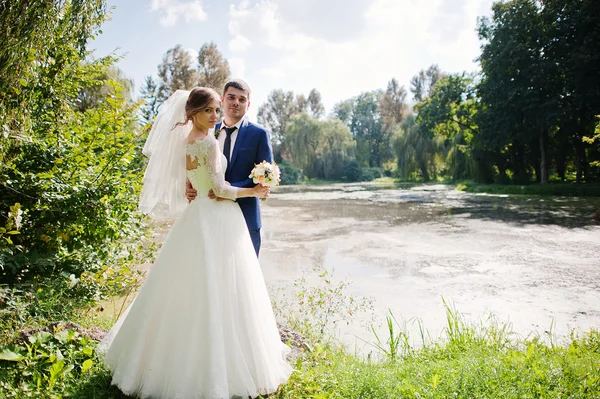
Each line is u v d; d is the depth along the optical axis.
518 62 27.33
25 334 2.81
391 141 48.25
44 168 5.03
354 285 7.11
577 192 23.78
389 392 2.50
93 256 5.31
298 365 2.74
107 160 5.29
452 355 3.72
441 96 35.94
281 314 5.02
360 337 4.79
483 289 6.79
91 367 2.51
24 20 3.46
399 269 8.26
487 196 25.69
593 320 5.30
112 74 19.80
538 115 27.08
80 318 3.98
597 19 23.98
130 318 2.33
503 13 28.16
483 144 30.89
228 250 2.39
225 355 2.21
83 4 4.93
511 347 3.86
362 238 11.91
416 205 21.53
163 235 8.25
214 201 2.54
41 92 5.12
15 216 3.86
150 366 2.19
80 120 6.01
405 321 5.35
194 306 2.22
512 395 2.42
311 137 57.88
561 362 3.00
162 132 2.66
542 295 6.39
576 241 10.63
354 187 44.66
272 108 75.56
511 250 9.81
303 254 9.80
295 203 24.66
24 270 4.48
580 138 27.91
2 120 3.75
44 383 2.34
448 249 10.13
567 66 25.56
